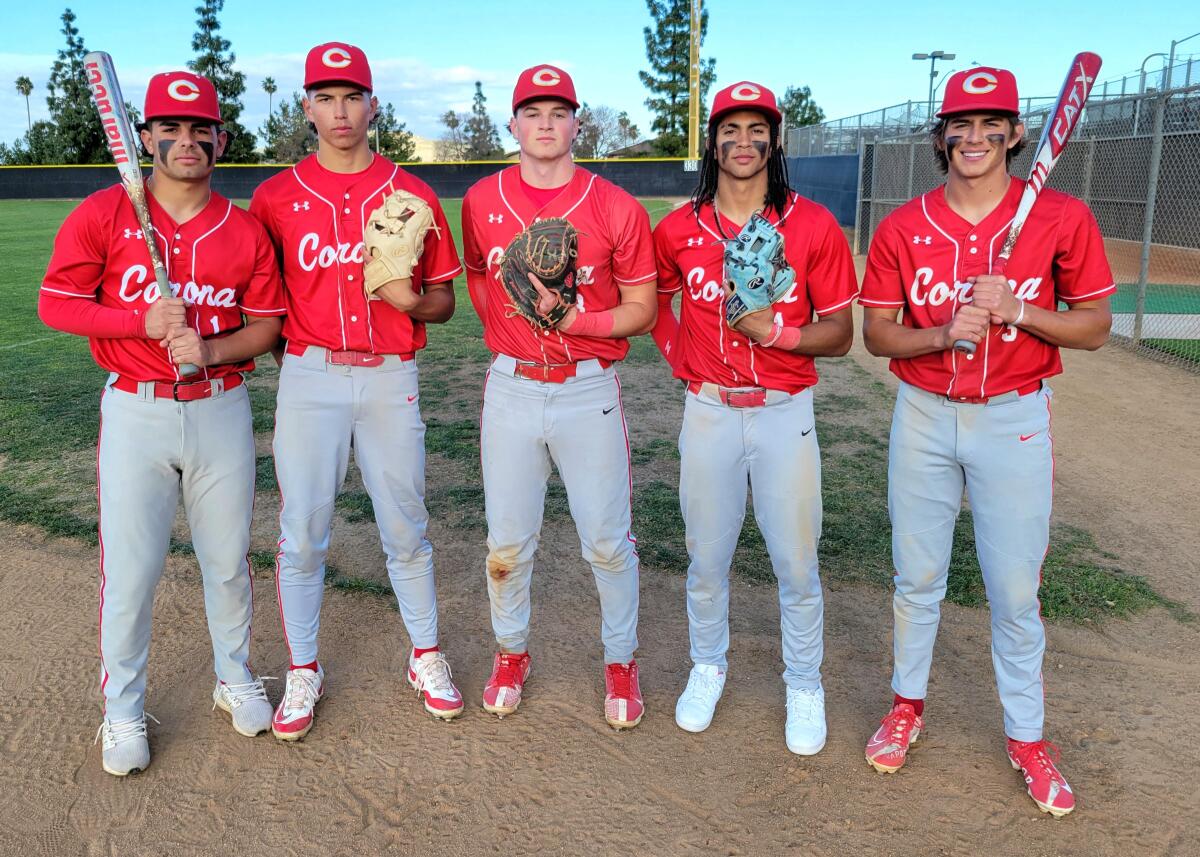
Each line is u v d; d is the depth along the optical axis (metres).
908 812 2.59
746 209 2.66
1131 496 5.18
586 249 2.71
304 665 3.03
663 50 53.50
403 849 2.47
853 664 3.41
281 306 2.84
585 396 2.80
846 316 2.79
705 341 2.72
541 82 2.56
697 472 2.80
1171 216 13.08
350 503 5.02
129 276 2.61
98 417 6.57
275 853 2.45
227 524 2.82
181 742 2.94
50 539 4.52
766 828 2.54
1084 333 2.41
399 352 2.87
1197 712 3.07
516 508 2.90
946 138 2.44
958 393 2.50
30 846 2.47
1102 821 2.54
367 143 2.85
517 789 2.71
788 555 2.80
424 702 3.15
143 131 2.57
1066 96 2.41
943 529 2.68
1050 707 3.10
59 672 3.33
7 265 15.35
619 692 3.04
